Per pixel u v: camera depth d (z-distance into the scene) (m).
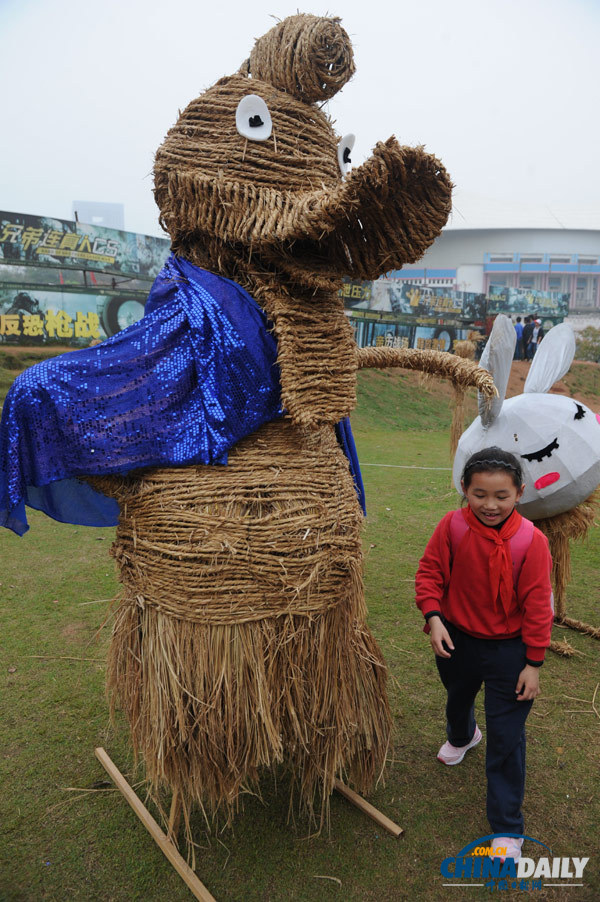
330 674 2.10
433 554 2.25
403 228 1.84
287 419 2.08
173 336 1.96
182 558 1.92
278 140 2.04
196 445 1.95
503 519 2.11
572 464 3.12
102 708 3.00
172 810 2.12
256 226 1.89
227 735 1.99
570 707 3.03
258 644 1.96
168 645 1.99
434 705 3.06
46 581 4.54
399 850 2.19
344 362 2.06
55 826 2.29
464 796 2.46
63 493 2.18
